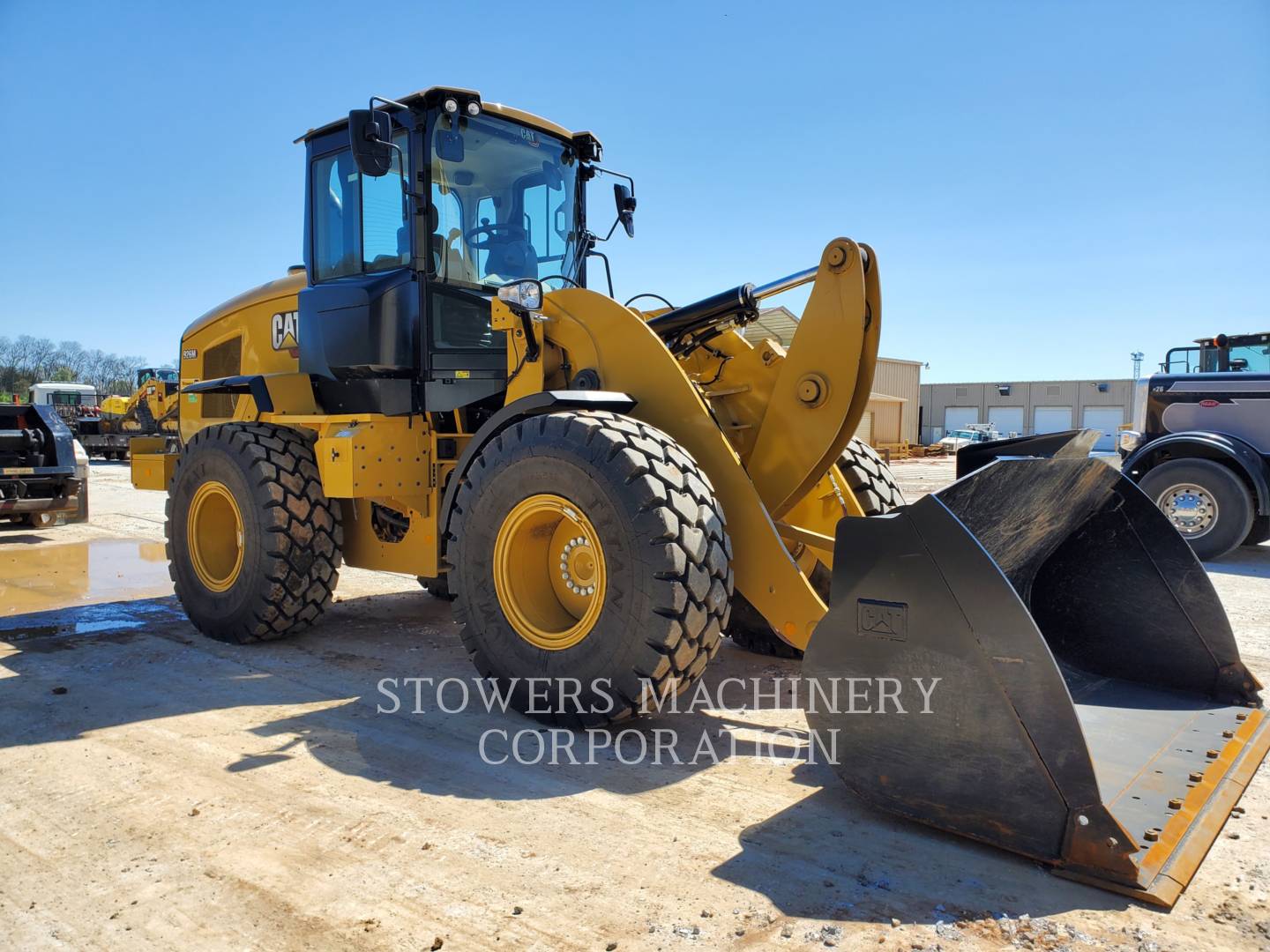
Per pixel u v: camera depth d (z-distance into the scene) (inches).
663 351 128.1
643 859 85.8
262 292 205.8
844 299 122.0
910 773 89.4
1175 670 119.8
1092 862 79.3
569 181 183.3
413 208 157.9
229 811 96.5
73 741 117.9
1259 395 289.3
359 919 75.6
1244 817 93.4
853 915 75.6
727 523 121.8
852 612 92.2
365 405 172.9
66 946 71.9
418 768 108.7
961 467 129.3
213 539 179.3
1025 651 81.4
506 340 151.5
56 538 326.0
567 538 125.2
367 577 250.8
